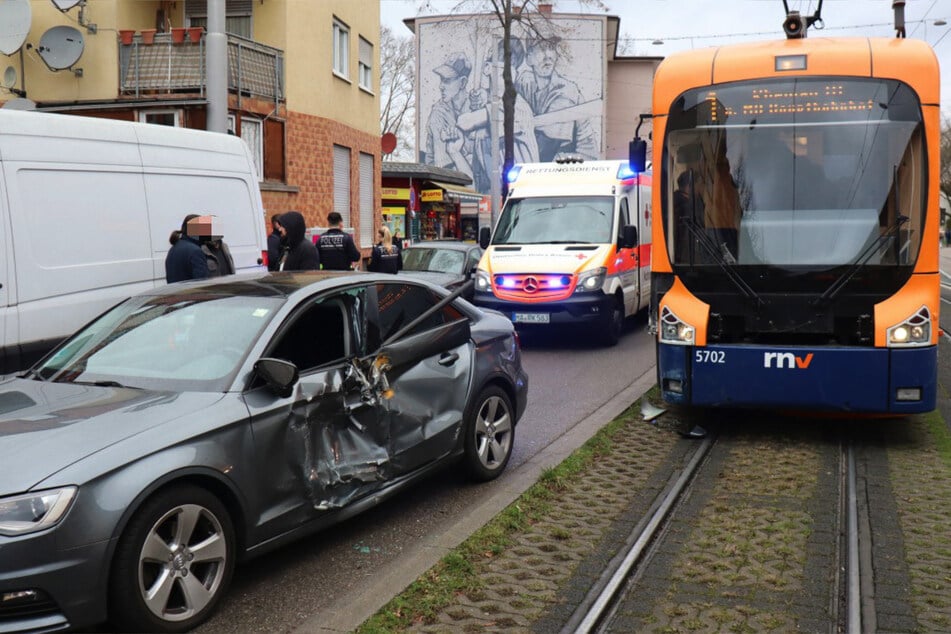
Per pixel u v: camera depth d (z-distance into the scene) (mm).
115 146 8344
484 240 14398
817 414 7516
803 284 7414
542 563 4801
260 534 4516
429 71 63438
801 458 6996
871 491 6090
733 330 7676
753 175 7656
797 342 7527
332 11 23906
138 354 5020
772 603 4324
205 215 8859
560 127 62906
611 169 15008
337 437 5012
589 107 62625
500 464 6582
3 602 3621
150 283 8562
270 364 4609
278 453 4613
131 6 20016
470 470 6289
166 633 4023
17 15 19141
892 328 7129
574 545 5062
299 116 22328
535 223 14445
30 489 3719
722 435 7785
